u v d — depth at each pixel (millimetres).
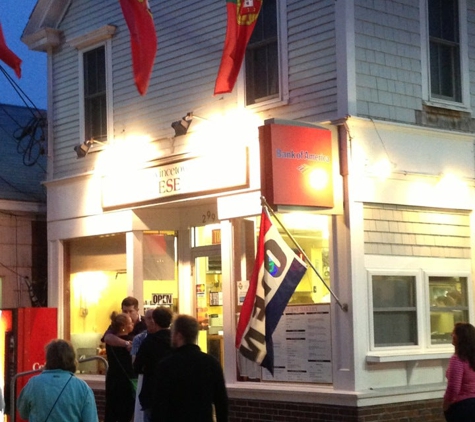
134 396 11359
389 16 12695
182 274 15234
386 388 11945
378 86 12398
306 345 12352
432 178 12930
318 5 12453
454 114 13438
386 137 12414
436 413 12453
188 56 14289
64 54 16797
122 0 12586
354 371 11656
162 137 14539
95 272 15969
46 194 18297
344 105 11977
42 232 18234
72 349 7520
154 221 15039
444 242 13133
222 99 13664
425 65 13094
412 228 12719
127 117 15266
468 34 13812
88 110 16203
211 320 14578
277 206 11297
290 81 12773
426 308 12719
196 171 13703
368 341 11883
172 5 14648
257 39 13367
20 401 7410
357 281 11852
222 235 13406
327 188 11797
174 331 7551
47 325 15094
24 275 17828
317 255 12352
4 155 19062
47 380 7324
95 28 16047
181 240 15297
